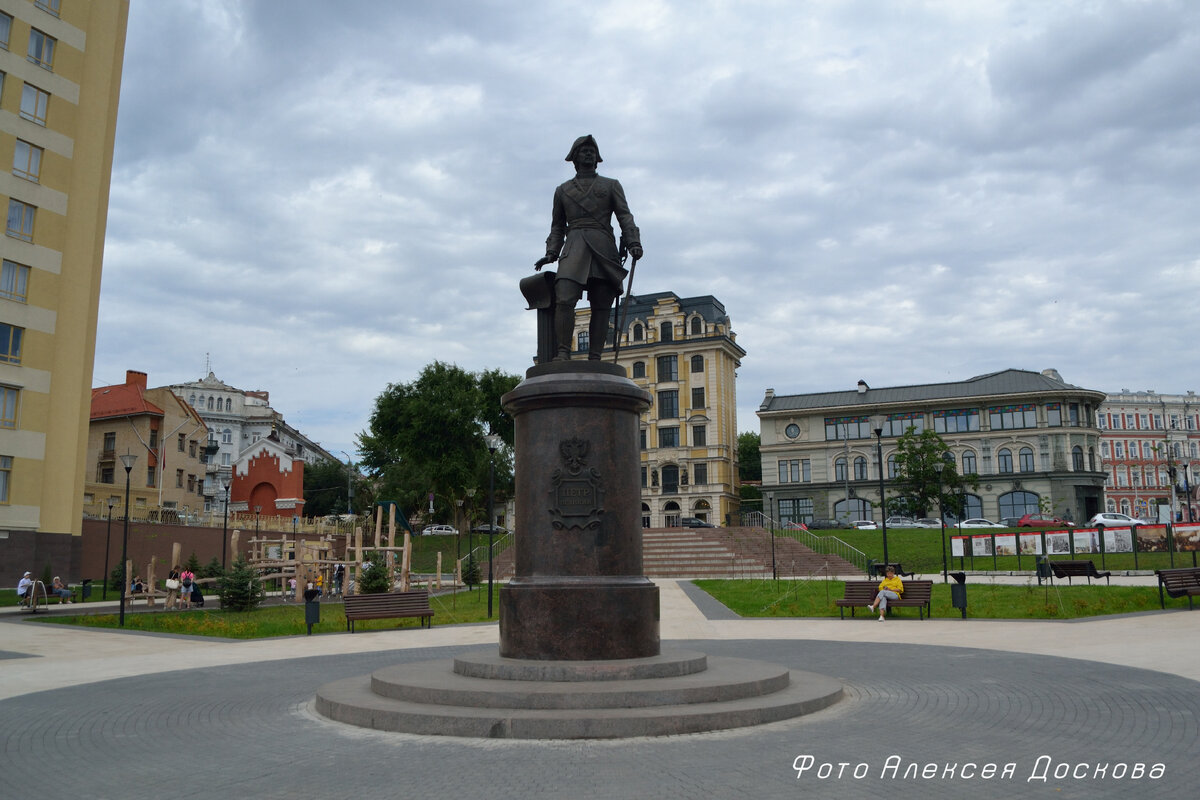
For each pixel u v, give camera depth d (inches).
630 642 355.3
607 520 365.4
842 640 644.1
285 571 1466.5
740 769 250.5
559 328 405.4
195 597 1213.7
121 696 421.1
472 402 2753.4
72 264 1608.0
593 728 293.4
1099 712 328.5
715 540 2014.0
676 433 3152.1
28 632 836.0
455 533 2888.8
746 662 400.8
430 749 283.3
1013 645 576.1
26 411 1514.5
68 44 1621.6
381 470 2982.3
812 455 3230.8
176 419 2701.8
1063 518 2778.1
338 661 567.8
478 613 1027.3
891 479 3102.9
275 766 267.7
